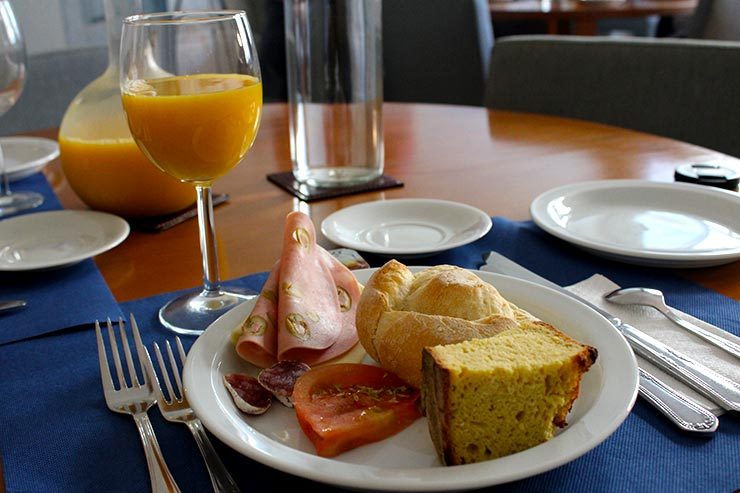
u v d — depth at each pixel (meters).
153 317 0.66
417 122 1.38
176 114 0.62
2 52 0.97
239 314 0.57
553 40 1.62
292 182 1.04
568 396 0.44
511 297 0.59
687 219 0.82
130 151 0.87
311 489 0.43
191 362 0.50
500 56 1.70
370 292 0.52
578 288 0.67
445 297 0.50
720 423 0.47
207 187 0.68
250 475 0.44
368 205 0.89
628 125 1.53
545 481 0.42
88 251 0.79
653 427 0.47
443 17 2.26
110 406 0.52
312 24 0.95
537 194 0.95
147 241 0.86
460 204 0.87
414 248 0.75
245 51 0.66
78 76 2.46
